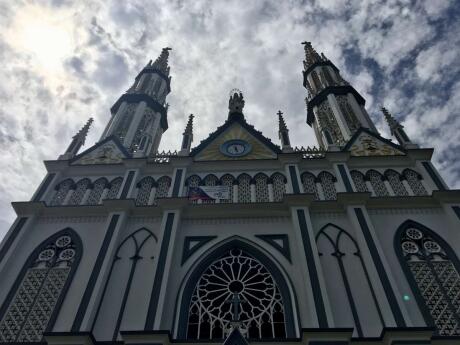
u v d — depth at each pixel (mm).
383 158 25375
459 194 21719
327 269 19203
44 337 16703
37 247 21172
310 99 36719
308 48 43406
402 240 20562
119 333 17062
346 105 33094
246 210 22250
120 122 32562
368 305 17594
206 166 25688
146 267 19781
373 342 15820
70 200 24156
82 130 29594
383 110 30125
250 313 18156
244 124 29500
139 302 18234
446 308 17609
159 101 36500
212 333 17578
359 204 21766
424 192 23156
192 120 29578
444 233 20609
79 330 16828
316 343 15500
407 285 18297
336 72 38375
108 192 24500
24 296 19125
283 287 18547
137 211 22500
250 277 19578
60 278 19844
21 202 22766
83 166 26094
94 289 18375
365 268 18984
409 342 15398
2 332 17766
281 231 21234
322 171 24984
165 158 26891
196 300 18719
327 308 17000
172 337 16906
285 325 17328
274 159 25688
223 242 20844
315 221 21578
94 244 21109
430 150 25000
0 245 20953
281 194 23719
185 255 20234
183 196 23234
